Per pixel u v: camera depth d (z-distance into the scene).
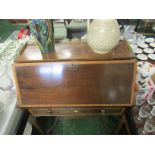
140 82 1.22
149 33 1.85
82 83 0.97
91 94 0.98
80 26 1.76
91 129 1.61
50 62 0.93
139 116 1.31
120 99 0.98
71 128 1.64
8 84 1.23
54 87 0.98
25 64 0.93
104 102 0.99
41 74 0.95
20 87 0.98
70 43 1.08
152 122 1.29
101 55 0.94
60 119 1.72
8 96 1.20
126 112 1.17
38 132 1.46
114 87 0.96
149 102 1.32
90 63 0.93
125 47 1.01
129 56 0.92
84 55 0.95
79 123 1.68
